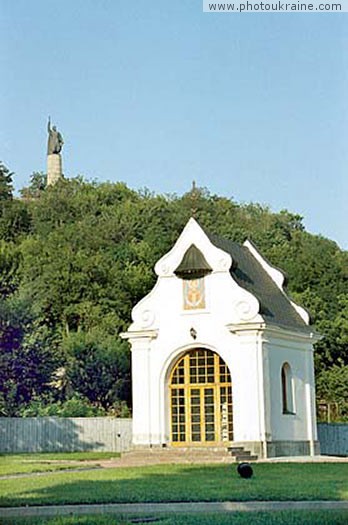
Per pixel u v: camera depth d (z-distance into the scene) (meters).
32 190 144.00
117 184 118.06
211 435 43.72
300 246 99.81
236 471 32.16
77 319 78.56
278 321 45.47
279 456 43.44
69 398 67.75
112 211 104.12
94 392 70.06
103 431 53.50
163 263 45.44
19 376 61.94
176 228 100.88
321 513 20.62
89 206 110.00
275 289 49.56
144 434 44.59
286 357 45.81
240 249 49.19
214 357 44.19
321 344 75.25
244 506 22.34
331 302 85.81
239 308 43.34
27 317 62.62
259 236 98.56
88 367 70.00
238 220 109.44
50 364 63.78
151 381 44.94
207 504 22.36
